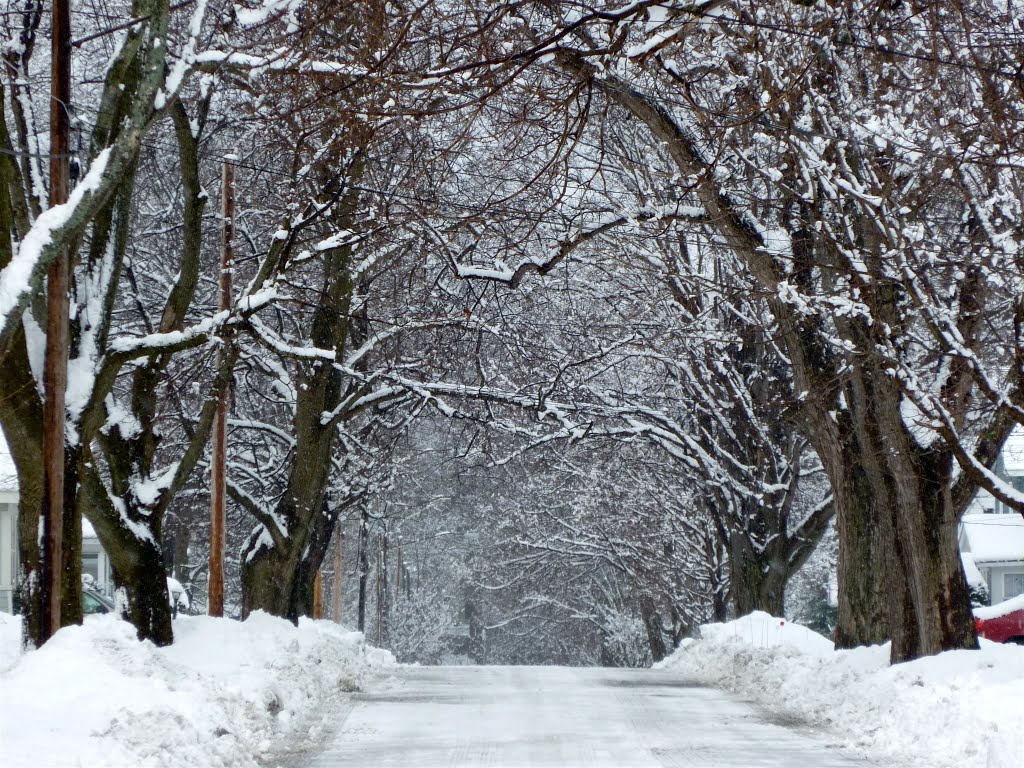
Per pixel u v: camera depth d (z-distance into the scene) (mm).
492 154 29875
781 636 37656
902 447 25047
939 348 24141
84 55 31938
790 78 22078
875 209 22125
